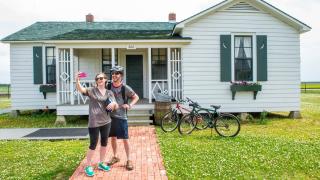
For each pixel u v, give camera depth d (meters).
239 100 15.20
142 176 6.42
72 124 14.25
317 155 8.18
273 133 11.80
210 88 15.06
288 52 15.49
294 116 15.73
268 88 15.39
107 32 17.05
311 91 47.44
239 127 10.92
